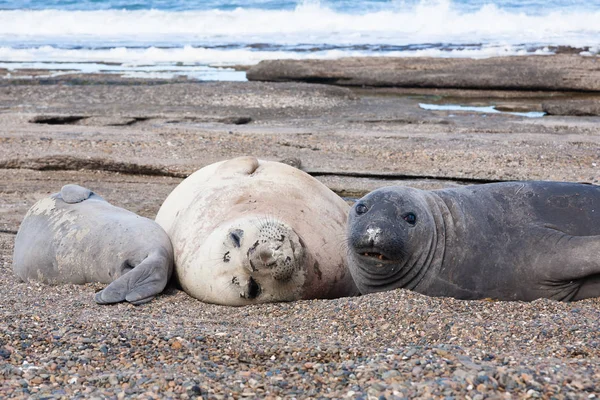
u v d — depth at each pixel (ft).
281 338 19.60
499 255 22.82
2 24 114.73
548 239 22.56
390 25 104.12
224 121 55.77
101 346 18.53
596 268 21.58
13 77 77.10
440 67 74.23
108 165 43.39
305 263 24.08
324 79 75.15
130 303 23.89
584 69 70.23
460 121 55.72
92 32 110.93
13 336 19.03
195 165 42.75
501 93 70.13
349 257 23.81
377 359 16.92
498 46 86.94
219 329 20.48
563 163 42.24
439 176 40.50
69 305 23.62
